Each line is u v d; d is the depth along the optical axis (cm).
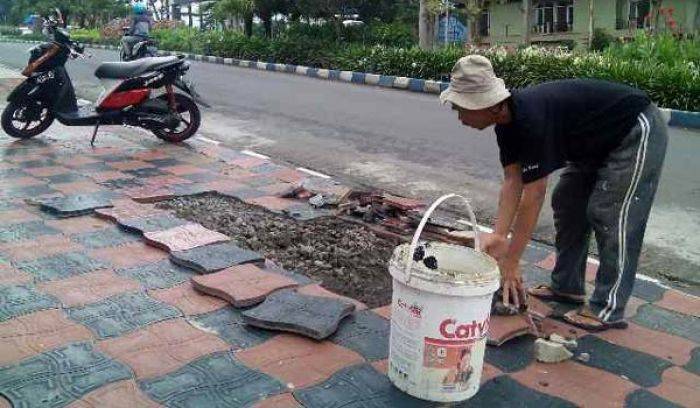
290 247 462
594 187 348
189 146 793
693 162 789
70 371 292
